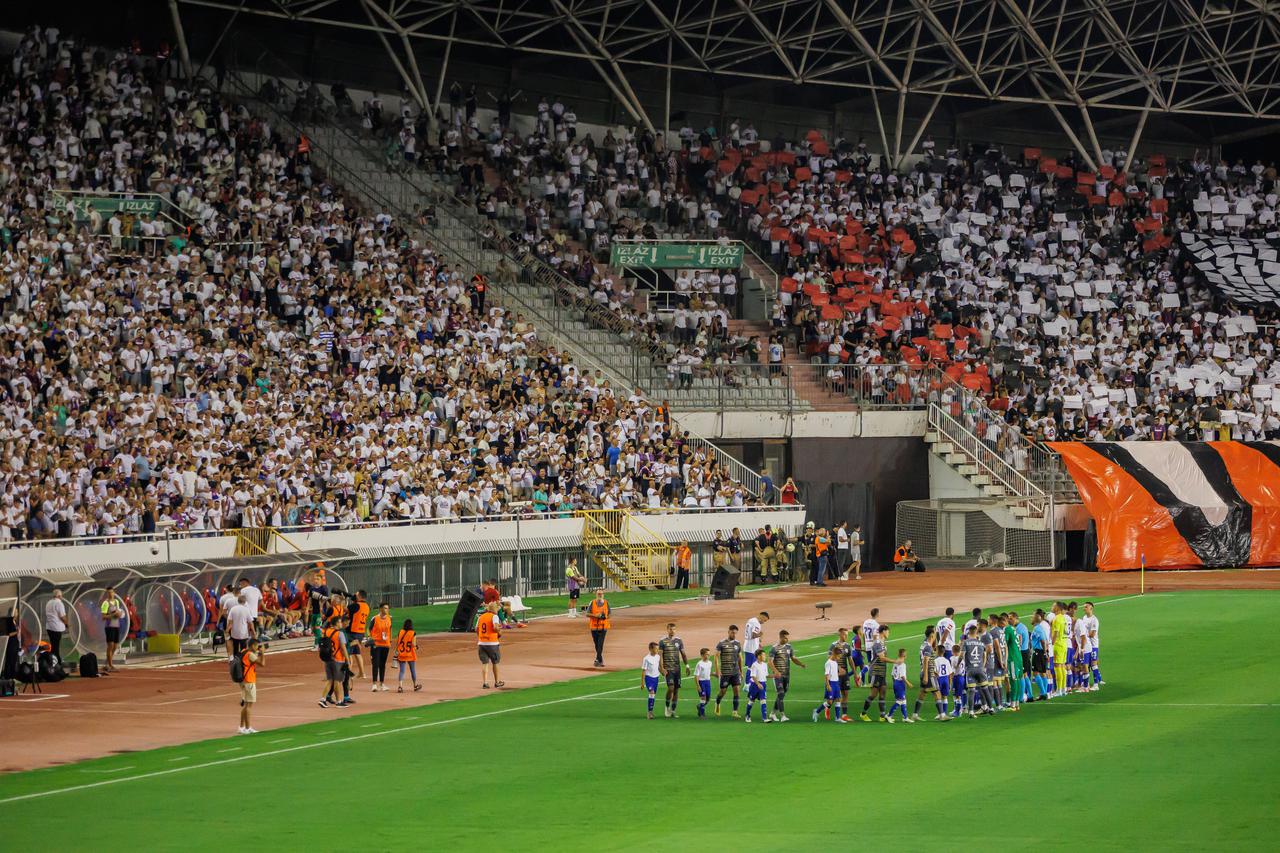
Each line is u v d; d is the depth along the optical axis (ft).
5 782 97.45
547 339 243.40
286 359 206.69
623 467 223.92
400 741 110.93
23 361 178.40
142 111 228.22
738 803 89.10
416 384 214.90
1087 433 259.19
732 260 238.48
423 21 255.91
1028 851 76.54
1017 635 123.44
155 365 191.62
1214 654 147.23
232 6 240.12
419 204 252.01
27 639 144.56
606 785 94.79
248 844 80.59
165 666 152.97
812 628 170.81
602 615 149.28
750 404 245.04
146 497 172.55
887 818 84.43
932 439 252.62
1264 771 95.04
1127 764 98.37
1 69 224.33
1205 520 239.91
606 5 259.19
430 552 196.75
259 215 224.53
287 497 187.21
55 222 201.87
